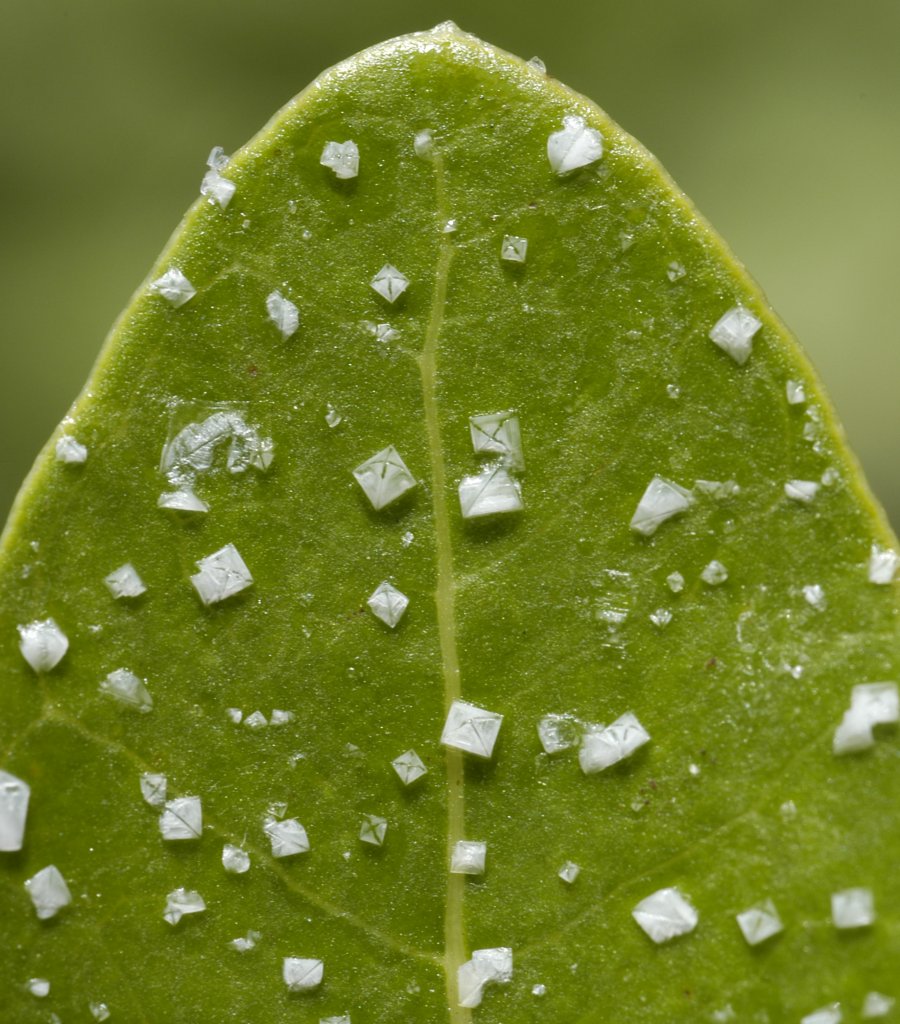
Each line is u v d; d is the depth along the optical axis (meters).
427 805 0.09
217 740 0.09
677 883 0.09
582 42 0.15
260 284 0.09
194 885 0.09
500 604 0.09
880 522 0.09
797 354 0.09
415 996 0.09
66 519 0.09
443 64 0.09
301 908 0.09
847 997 0.09
